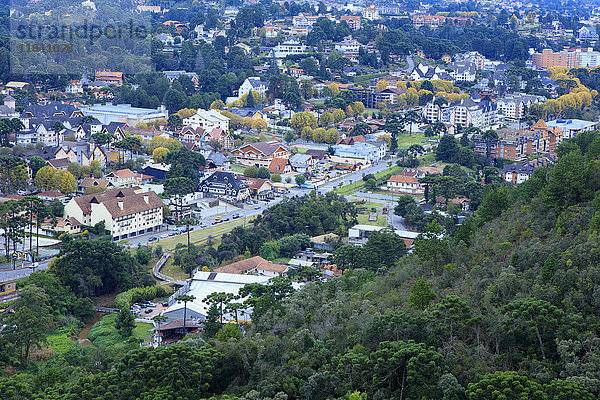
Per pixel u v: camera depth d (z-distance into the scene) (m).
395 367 188.12
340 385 192.62
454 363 187.38
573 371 176.75
